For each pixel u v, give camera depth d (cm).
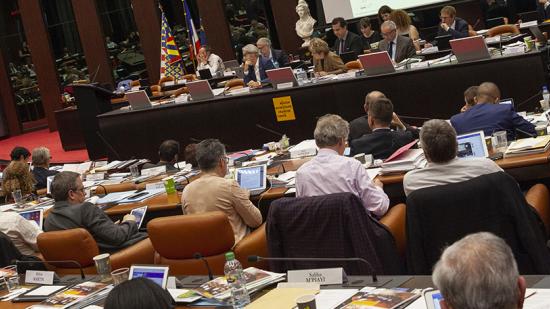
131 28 1811
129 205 653
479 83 881
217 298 344
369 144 596
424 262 396
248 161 724
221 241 489
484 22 1388
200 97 1095
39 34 1853
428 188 394
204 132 1084
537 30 888
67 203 557
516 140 559
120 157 1163
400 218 480
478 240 196
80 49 1869
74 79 1875
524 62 853
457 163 432
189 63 1762
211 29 1709
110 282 408
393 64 947
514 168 511
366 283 329
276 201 437
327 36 1493
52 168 891
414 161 545
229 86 1191
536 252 378
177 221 492
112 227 550
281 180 607
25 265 552
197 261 495
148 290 257
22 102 1970
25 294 415
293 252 435
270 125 1032
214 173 539
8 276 431
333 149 488
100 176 812
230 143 1069
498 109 569
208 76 1374
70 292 400
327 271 337
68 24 1862
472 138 534
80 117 1309
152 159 1140
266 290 349
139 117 1133
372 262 413
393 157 555
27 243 591
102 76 1831
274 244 438
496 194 383
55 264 534
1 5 1931
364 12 1465
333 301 310
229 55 1709
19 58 1950
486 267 190
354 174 475
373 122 605
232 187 527
